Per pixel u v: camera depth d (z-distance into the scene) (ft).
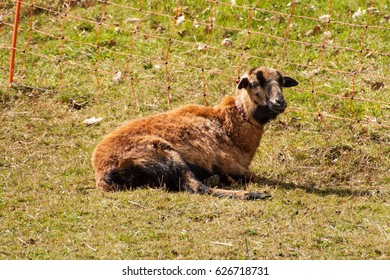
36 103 124.47
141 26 146.51
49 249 81.61
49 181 100.63
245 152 101.71
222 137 100.27
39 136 115.55
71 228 86.43
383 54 128.16
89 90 128.77
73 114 122.52
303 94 125.80
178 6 147.84
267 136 115.85
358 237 84.07
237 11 147.95
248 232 84.84
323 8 147.64
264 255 79.97
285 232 85.10
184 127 99.19
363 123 117.70
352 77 127.65
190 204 91.04
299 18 145.38
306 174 104.68
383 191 98.78
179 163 95.35
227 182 99.81
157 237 83.87
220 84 129.29
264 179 102.47
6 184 99.30
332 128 117.50
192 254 80.07
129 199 92.43
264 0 149.59
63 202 92.63
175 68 134.72
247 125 100.63
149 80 131.95
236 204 91.35
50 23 148.77
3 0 154.71
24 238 84.02
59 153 110.63
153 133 97.96
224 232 84.74
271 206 91.20
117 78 131.13
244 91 100.53
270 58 136.98
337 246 82.28
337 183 102.83
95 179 99.30
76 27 147.02
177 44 141.59
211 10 146.92
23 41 143.23
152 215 88.69
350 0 148.87
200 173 98.27
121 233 84.84
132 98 126.62
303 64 132.26
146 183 96.12
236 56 137.59
